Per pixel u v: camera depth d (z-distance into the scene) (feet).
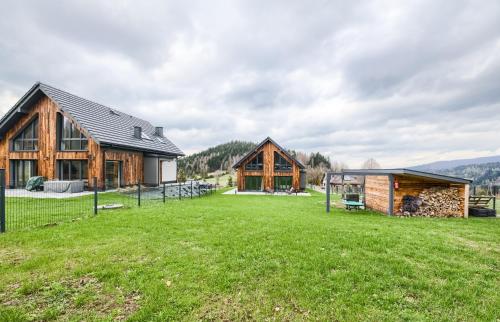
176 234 20.63
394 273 13.64
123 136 66.85
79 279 12.53
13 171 61.87
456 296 11.46
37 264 14.03
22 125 60.75
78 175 59.26
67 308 10.15
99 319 9.39
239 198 59.41
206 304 10.48
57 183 52.75
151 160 75.36
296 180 84.79
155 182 75.51
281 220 27.37
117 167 63.36
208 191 76.89
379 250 17.25
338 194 80.18
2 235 19.75
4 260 14.76
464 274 13.65
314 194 78.89
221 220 26.61
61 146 60.23
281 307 10.36
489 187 69.05
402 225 26.89
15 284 11.96
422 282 12.57
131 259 15.06
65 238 19.17
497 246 18.81
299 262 14.75
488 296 11.53
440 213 36.76
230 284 12.07
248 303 10.61
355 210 42.06
